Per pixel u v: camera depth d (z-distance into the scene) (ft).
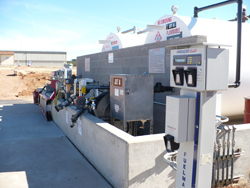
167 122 9.57
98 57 38.40
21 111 40.63
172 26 25.26
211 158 9.58
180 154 10.06
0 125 30.66
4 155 19.70
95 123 17.28
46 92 40.34
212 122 9.34
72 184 14.80
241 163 15.52
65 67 37.04
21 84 85.20
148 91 18.12
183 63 9.43
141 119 18.10
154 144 13.25
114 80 18.60
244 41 22.08
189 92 9.52
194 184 9.55
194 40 18.42
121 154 13.41
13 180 15.26
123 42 40.19
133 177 12.93
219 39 21.68
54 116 32.53
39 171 16.66
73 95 23.59
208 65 8.57
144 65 25.23
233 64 21.17
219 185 14.76
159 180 13.51
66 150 21.08
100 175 16.16
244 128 15.46
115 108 18.62
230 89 21.43
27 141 23.58
